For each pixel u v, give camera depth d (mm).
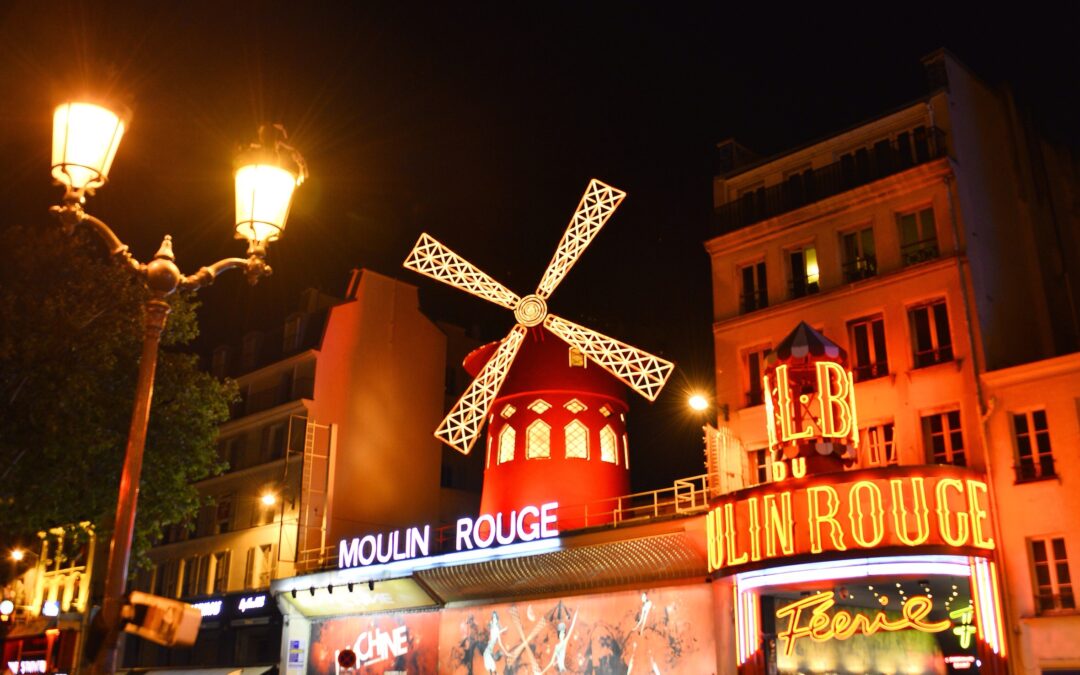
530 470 24156
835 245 19891
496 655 22750
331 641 26938
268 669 27625
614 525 20094
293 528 29156
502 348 24797
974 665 22797
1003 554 16312
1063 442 16203
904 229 19172
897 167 19469
